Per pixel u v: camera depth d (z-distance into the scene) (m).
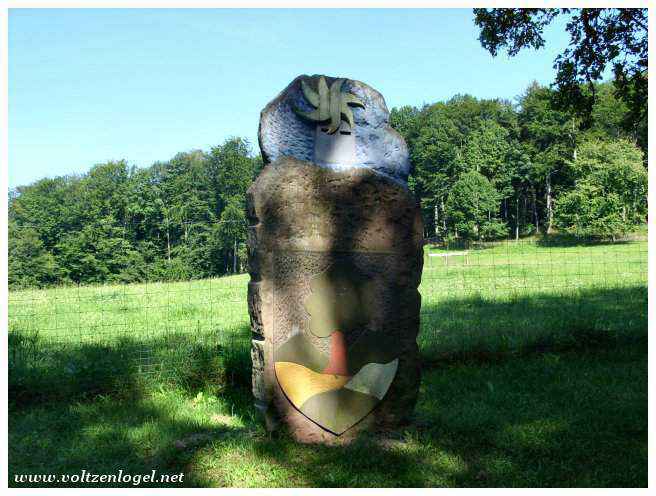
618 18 9.64
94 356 6.65
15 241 35.91
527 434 4.91
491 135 55.44
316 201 4.98
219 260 40.38
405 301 5.21
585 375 6.50
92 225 40.31
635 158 37.50
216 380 6.34
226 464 4.39
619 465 4.31
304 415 4.86
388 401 5.12
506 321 8.80
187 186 48.06
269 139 4.97
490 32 10.33
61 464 4.48
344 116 5.12
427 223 56.25
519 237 51.75
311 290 4.95
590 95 11.19
